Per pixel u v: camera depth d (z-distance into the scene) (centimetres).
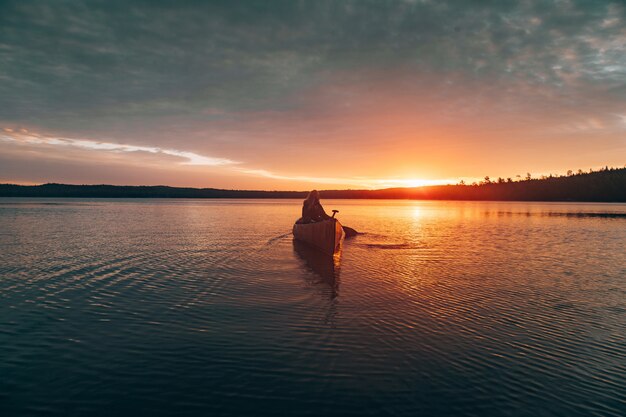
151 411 488
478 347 690
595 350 682
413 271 1366
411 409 498
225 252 1791
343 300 974
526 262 1565
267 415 482
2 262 1478
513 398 527
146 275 1262
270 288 1098
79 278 1211
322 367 607
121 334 736
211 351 662
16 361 621
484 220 4491
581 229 3203
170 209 7269
